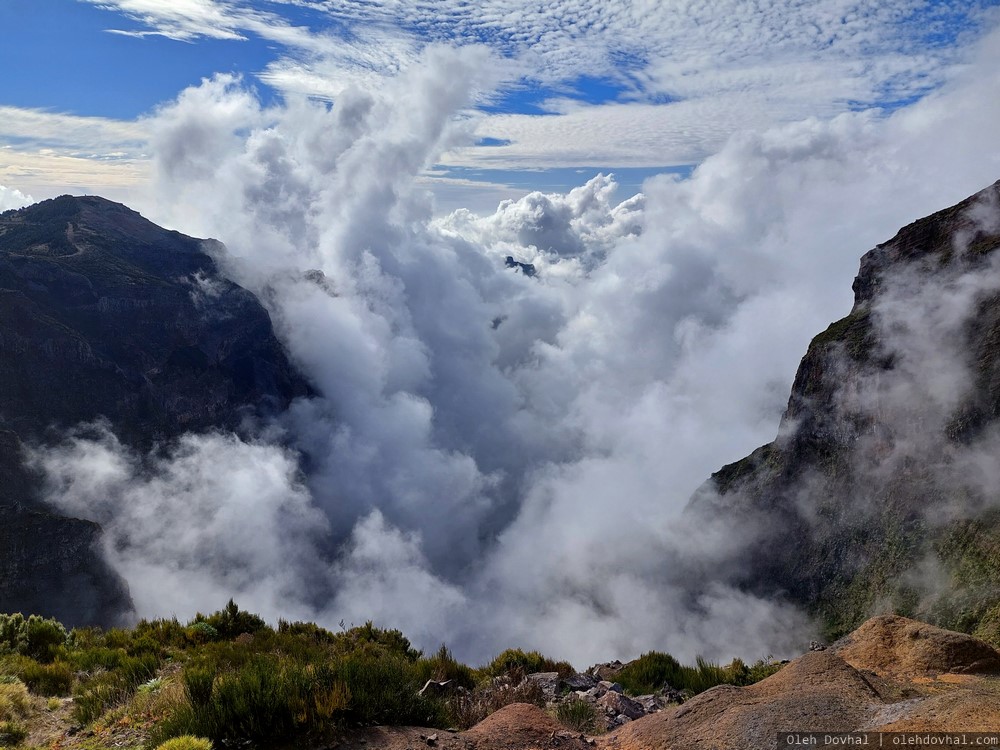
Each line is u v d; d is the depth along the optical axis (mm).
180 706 7965
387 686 8312
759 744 6340
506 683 11266
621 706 10555
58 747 8336
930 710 6156
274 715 7398
